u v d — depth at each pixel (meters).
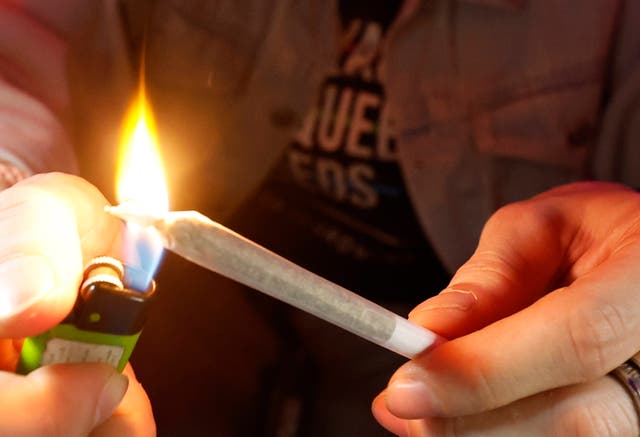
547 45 0.74
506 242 0.49
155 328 0.73
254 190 0.75
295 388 0.74
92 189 0.44
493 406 0.41
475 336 0.42
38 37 0.71
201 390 0.71
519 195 0.78
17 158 0.54
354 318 0.38
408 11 0.69
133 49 0.73
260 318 0.79
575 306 0.41
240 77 0.73
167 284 0.76
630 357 0.43
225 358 0.75
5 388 0.36
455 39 0.73
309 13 0.70
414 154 0.73
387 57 0.71
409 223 0.76
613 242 0.49
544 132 0.76
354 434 0.72
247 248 0.34
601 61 0.75
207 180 0.75
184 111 0.74
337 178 0.74
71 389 0.37
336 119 0.73
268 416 0.72
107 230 0.43
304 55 0.71
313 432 0.73
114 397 0.38
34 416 0.36
